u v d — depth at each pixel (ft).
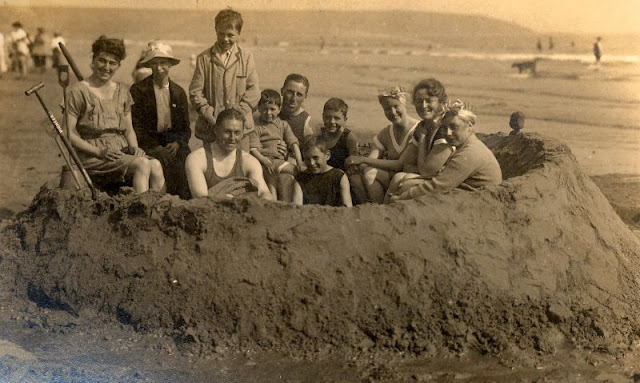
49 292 17.75
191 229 17.31
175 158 20.92
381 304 16.61
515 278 17.28
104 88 19.93
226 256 16.97
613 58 74.38
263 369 15.60
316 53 77.71
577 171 20.26
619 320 17.48
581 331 17.03
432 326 16.52
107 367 15.56
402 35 85.81
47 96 51.75
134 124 21.01
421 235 17.20
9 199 28.09
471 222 17.60
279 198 19.80
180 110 21.39
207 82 21.56
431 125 19.80
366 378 15.30
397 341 16.35
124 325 16.90
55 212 18.74
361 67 71.10
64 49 20.43
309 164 19.53
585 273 18.06
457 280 16.88
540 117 48.75
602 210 20.02
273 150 21.40
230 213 17.39
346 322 16.51
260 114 21.59
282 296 16.61
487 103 53.36
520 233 17.80
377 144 20.98
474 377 15.39
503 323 16.80
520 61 74.79
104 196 18.58
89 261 17.67
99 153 19.56
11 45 61.00
